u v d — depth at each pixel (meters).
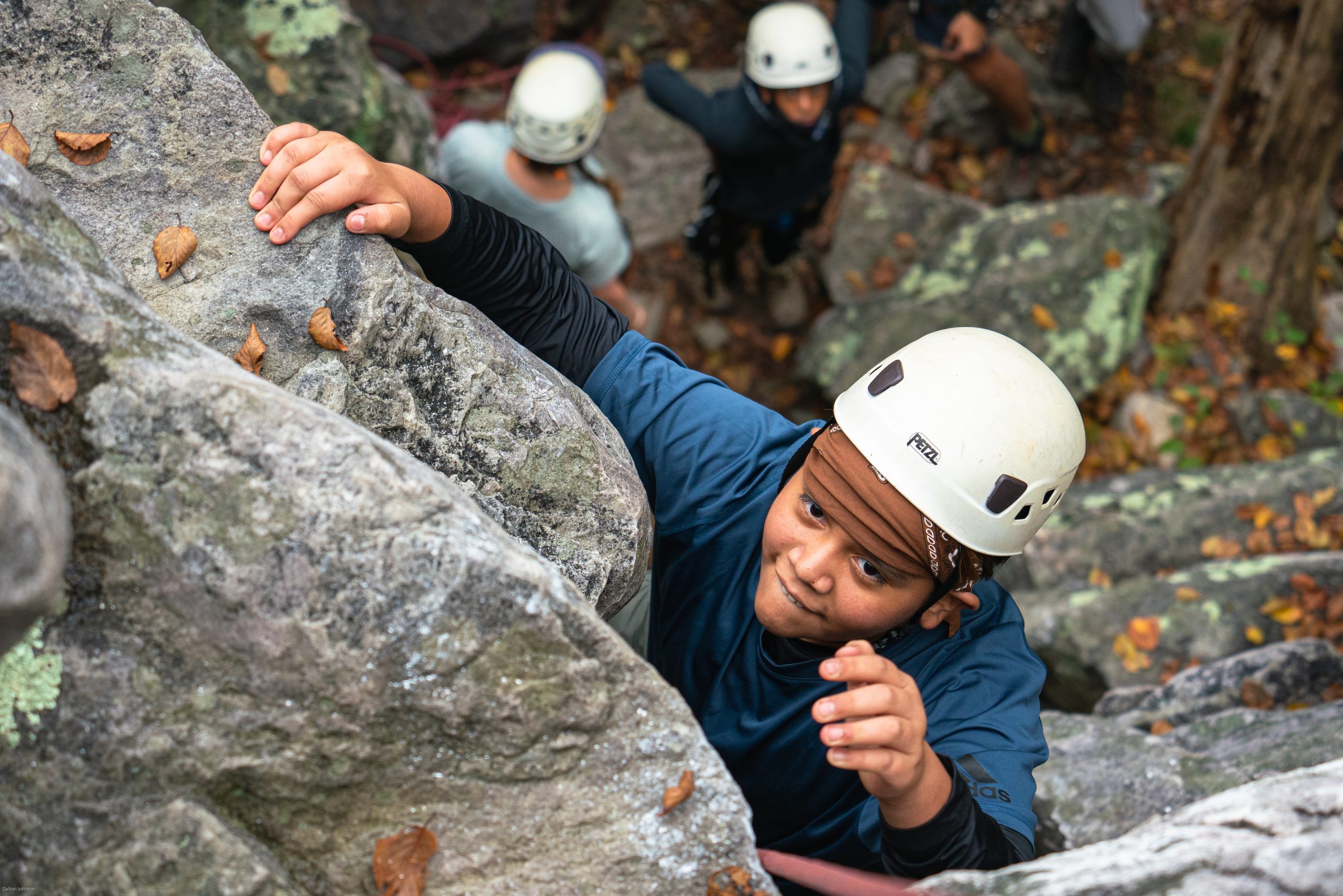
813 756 1.58
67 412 1.05
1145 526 4.14
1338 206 6.41
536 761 1.13
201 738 1.07
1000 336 1.58
